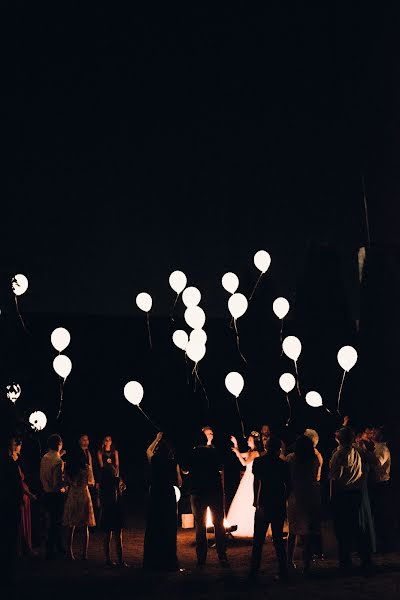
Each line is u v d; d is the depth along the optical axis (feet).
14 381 37.06
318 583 28.07
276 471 29.25
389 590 25.99
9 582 29.09
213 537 42.60
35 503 41.88
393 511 36.27
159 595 26.94
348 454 30.45
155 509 33.22
